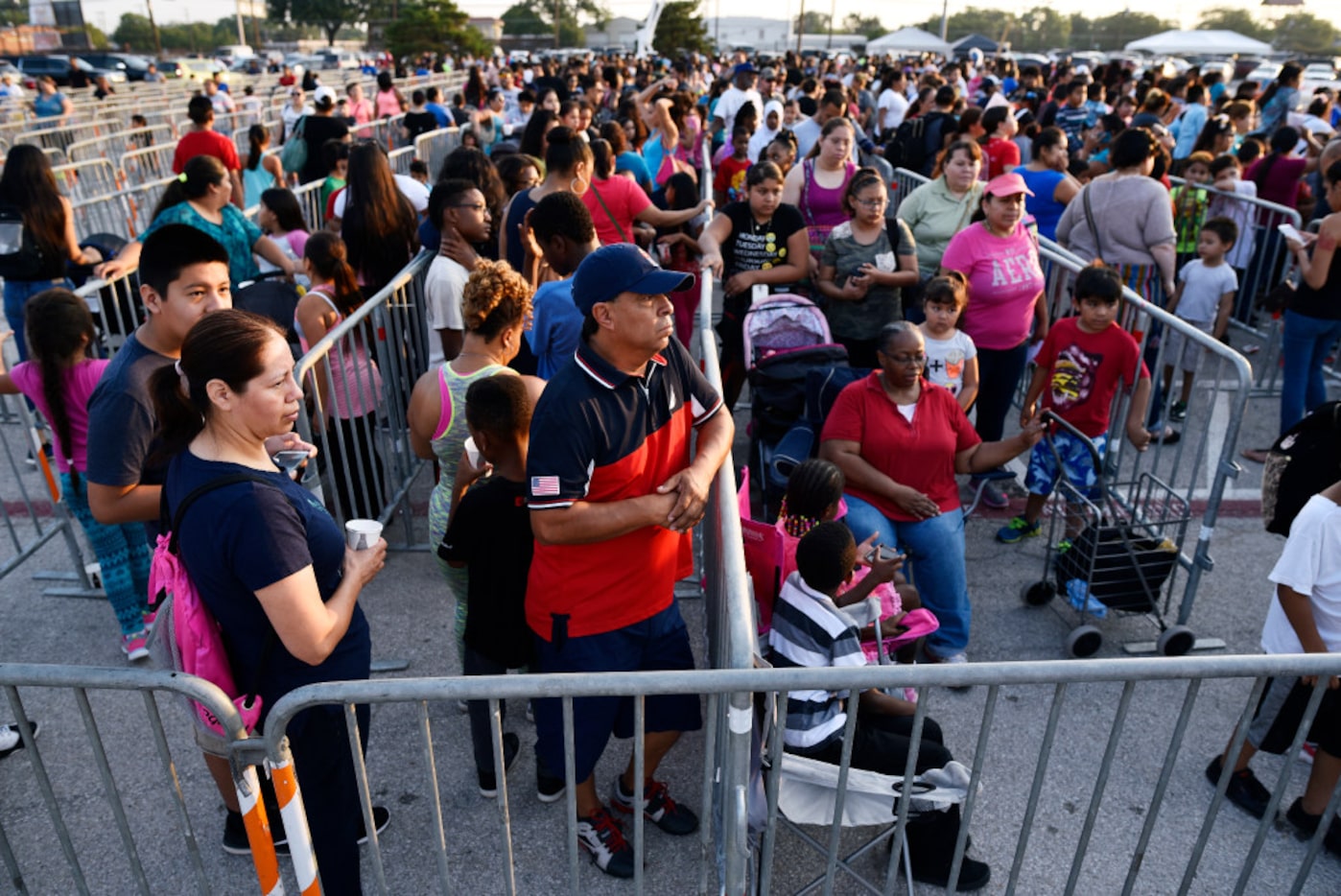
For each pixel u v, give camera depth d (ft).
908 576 13.28
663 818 10.18
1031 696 12.48
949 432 12.69
